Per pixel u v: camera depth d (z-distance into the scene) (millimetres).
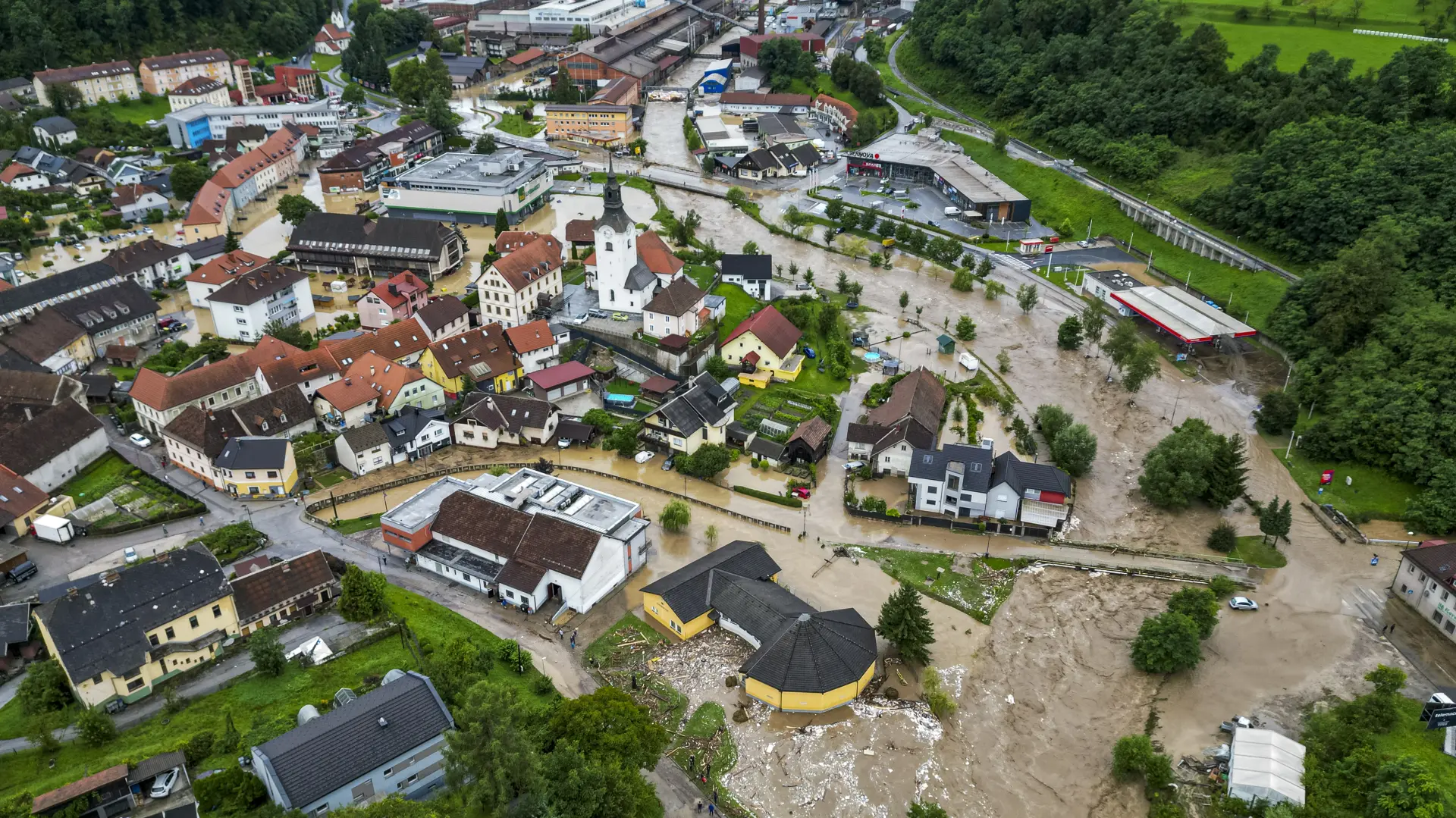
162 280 192500
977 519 124750
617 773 75062
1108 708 96938
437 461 136875
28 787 79250
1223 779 87062
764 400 153625
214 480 127562
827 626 98062
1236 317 182125
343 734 76438
